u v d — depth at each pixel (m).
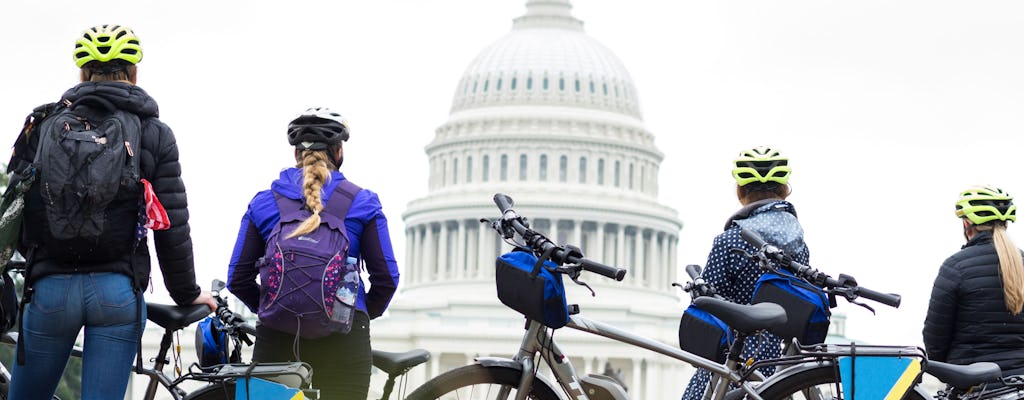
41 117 10.07
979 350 13.17
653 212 156.88
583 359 125.94
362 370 10.36
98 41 10.19
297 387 9.55
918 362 10.59
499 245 155.62
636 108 165.75
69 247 9.92
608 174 158.75
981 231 13.42
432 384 10.36
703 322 11.44
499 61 164.75
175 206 10.16
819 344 10.70
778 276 11.36
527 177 157.62
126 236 10.06
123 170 9.91
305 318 9.92
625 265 155.75
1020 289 12.94
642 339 10.63
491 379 10.38
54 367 10.20
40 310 10.02
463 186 158.38
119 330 10.10
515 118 158.88
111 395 10.08
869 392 10.61
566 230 157.00
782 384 10.78
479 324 141.75
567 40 167.25
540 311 10.09
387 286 10.47
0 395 11.57
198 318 10.60
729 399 10.88
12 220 9.87
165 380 10.50
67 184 9.72
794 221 12.62
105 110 10.03
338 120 10.55
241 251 10.46
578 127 159.12
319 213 10.16
